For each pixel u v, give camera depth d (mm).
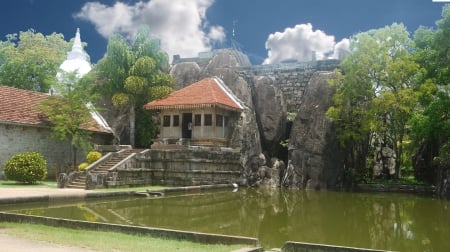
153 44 37969
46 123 29172
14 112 27828
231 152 31125
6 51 45594
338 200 23938
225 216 17172
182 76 41594
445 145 26391
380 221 16656
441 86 27766
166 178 28094
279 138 35750
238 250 9180
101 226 11828
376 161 35031
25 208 16969
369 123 29641
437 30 27359
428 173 32156
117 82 36344
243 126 33438
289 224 15648
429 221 16781
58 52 47562
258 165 33156
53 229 11594
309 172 31672
